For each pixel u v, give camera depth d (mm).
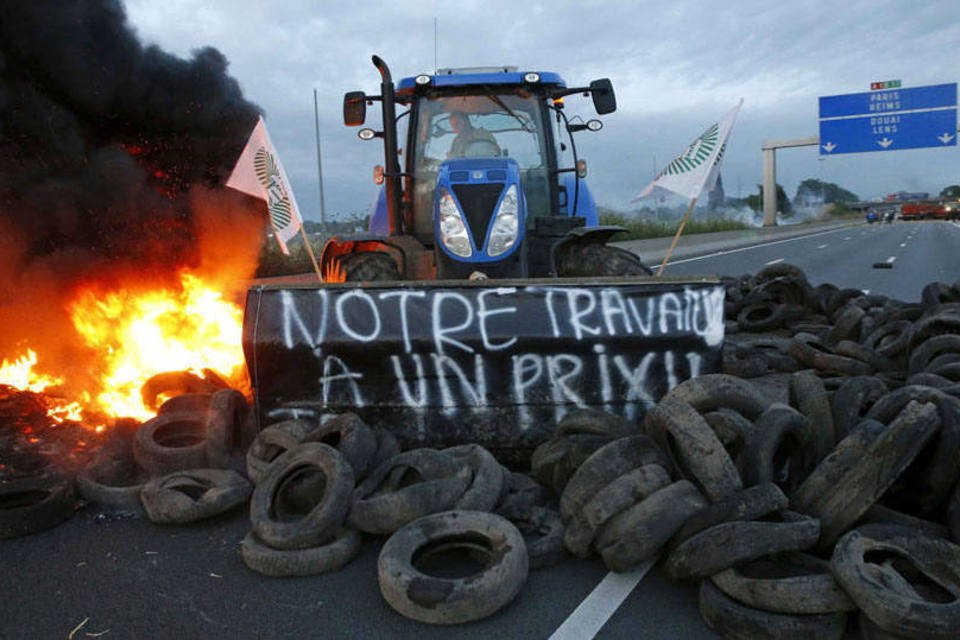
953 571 2762
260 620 2959
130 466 4465
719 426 3578
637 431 3783
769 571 2949
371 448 3893
